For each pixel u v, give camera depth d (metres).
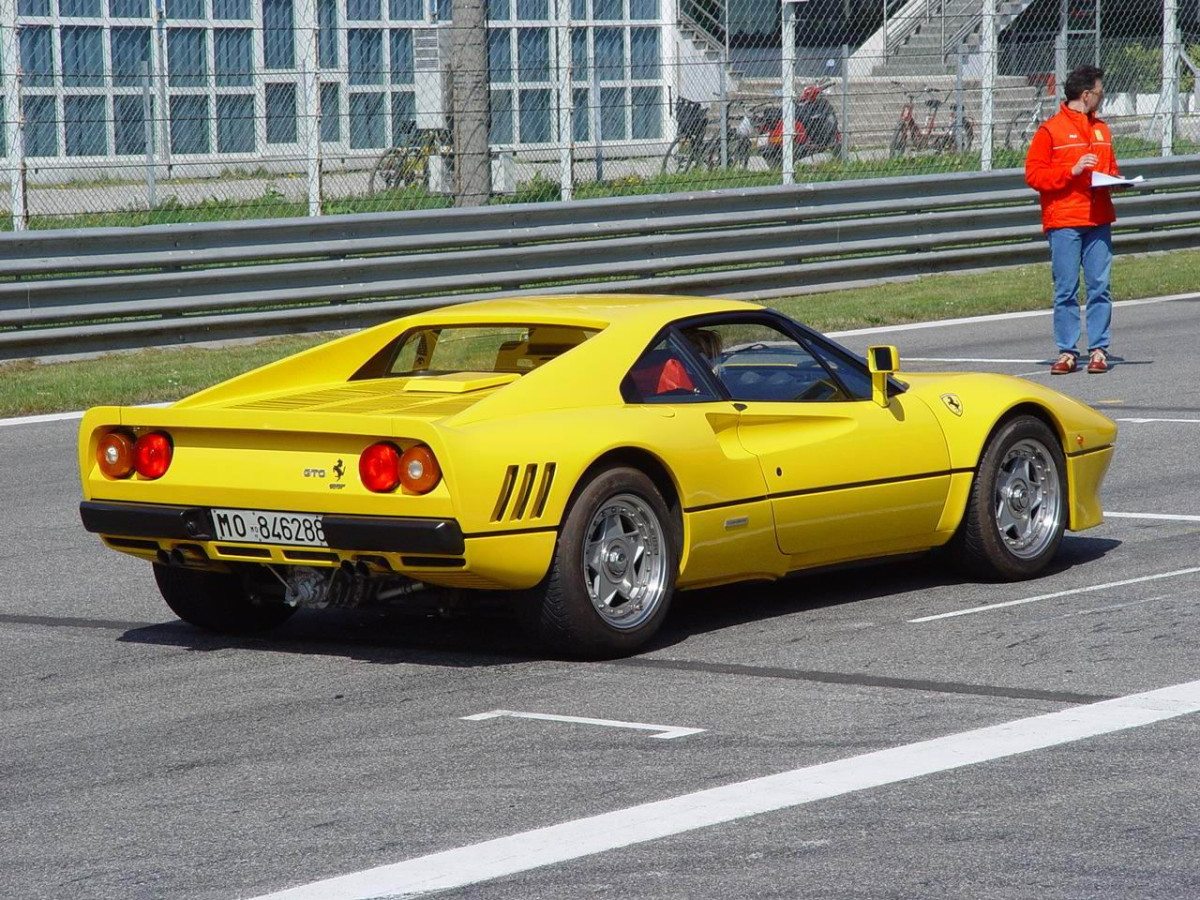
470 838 6.00
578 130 33.03
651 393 8.88
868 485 9.48
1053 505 10.32
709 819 6.14
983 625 9.12
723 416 8.99
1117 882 5.49
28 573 11.13
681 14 38.78
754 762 6.81
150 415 8.71
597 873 5.64
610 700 7.81
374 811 6.34
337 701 7.95
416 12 31.45
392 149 27.75
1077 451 10.47
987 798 6.31
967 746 6.95
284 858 5.87
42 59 27.59
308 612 9.94
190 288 20.62
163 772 6.93
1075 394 17.31
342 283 21.67
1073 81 18.19
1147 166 28.61
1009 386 10.34
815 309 23.66
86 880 5.73
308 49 28.42
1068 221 18.39
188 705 7.96
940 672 8.18
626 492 8.49
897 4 43.66
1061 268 18.45
